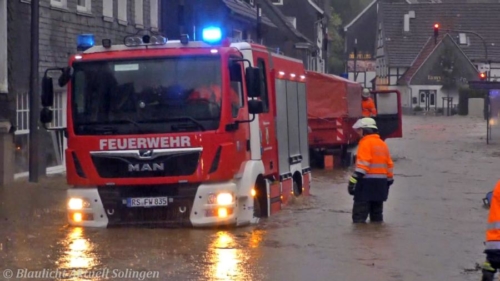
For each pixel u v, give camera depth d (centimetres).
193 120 1421
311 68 7562
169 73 1442
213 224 1431
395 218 1714
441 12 11019
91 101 1451
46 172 2555
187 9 4159
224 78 1437
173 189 1431
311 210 1812
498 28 10806
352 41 12194
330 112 3253
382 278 1128
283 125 1845
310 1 8025
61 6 2634
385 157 1616
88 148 1440
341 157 3309
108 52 1466
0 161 2262
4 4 2278
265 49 1709
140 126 1427
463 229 1565
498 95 4691
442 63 10081
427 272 1170
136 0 3350
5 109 2289
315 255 1270
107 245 1316
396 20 11088
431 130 5978
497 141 4681
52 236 1400
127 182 1427
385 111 3909
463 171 2988
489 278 938
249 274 1130
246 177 1508
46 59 2534
